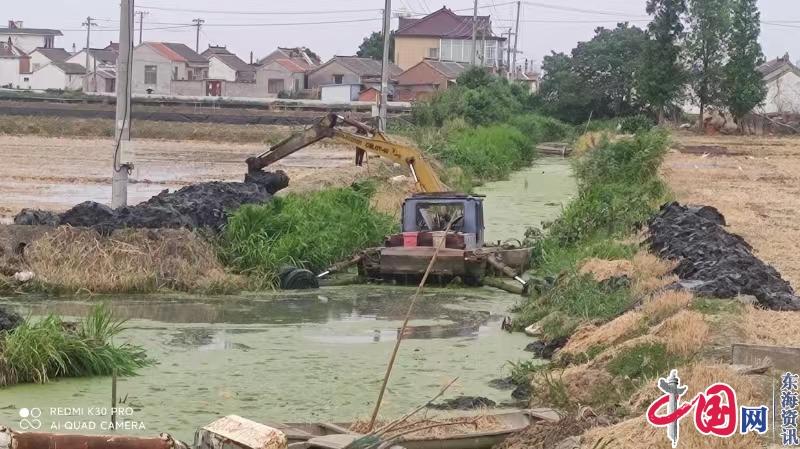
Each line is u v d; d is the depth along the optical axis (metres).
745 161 48.66
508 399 11.90
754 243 22.17
